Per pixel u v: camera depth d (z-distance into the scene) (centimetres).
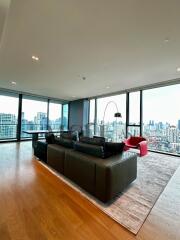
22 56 301
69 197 203
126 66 346
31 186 232
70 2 165
